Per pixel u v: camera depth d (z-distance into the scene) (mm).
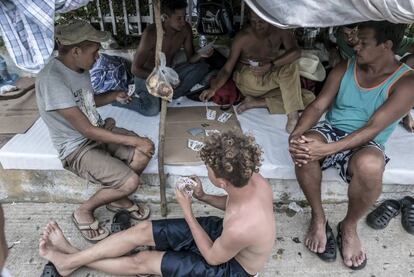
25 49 1647
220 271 1825
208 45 3320
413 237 2406
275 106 3053
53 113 2145
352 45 1965
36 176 2588
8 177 2604
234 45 3018
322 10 1686
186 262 1889
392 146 2668
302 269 2213
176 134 2768
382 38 1881
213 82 3127
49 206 2668
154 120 2957
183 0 2855
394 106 1974
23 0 1550
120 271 2076
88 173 2285
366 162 2008
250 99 3104
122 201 2504
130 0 3551
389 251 2316
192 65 3145
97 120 2359
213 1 3197
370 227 2469
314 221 2307
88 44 2023
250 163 1566
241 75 3074
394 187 2557
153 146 2309
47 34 1617
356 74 2127
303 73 3055
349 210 2186
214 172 1609
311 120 2242
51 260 2094
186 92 3197
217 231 1969
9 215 2592
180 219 2033
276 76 2945
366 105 2146
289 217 2557
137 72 2947
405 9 1563
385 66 2016
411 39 2885
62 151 2264
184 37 3170
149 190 2617
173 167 2500
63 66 2090
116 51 3578
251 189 1689
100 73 3291
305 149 2043
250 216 1634
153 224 1999
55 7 1612
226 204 1925
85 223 2375
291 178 2537
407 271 2203
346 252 2227
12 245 2369
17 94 3236
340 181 2508
